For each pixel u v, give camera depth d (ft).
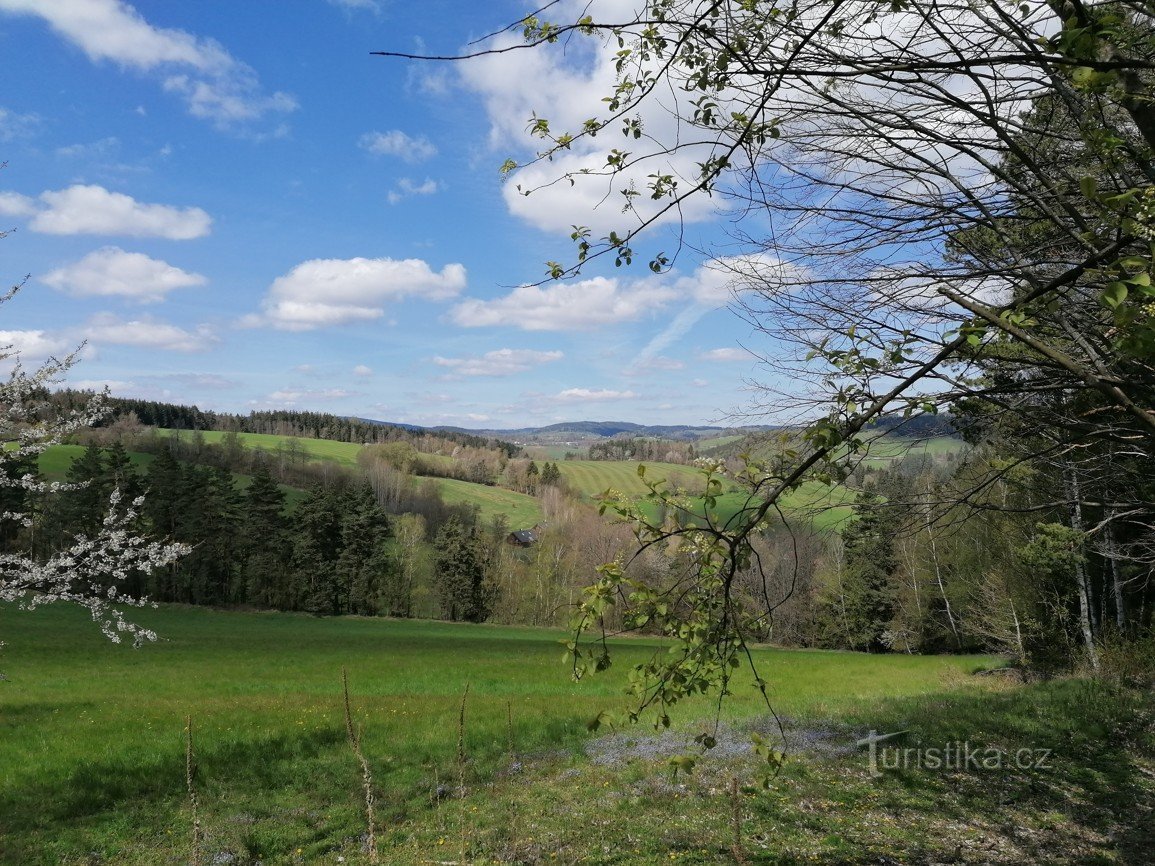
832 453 9.23
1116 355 8.18
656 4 9.91
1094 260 6.58
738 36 9.64
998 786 36.19
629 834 32.07
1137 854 26.09
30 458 34.09
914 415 9.88
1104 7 10.05
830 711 62.64
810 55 11.65
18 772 42.42
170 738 51.06
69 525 187.52
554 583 251.60
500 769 45.55
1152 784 34.63
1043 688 65.46
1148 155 9.77
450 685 93.81
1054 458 16.38
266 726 56.39
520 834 32.83
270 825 35.65
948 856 27.40
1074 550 66.33
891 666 120.78
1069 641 90.74
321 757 47.85
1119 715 48.03
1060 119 14.17
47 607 172.14
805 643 189.26
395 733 55.31
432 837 33.27
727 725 56.18
